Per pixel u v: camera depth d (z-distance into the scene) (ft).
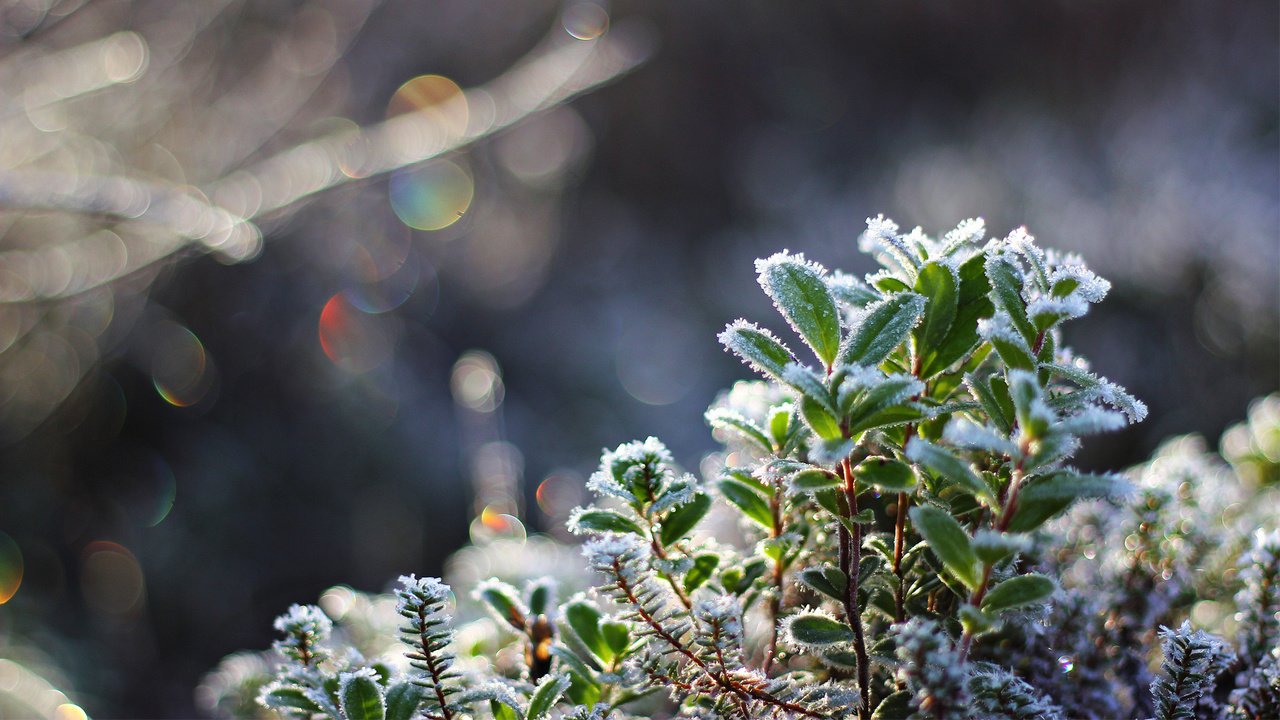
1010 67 42.34
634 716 3.99
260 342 24.40
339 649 5.00
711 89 45.55
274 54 26.96
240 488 22.17
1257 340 21.94
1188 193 27.12
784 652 3.88
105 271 20.35
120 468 21.93
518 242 39.96
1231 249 24.16
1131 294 25.07
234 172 22.68
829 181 42.09
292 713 3.70
